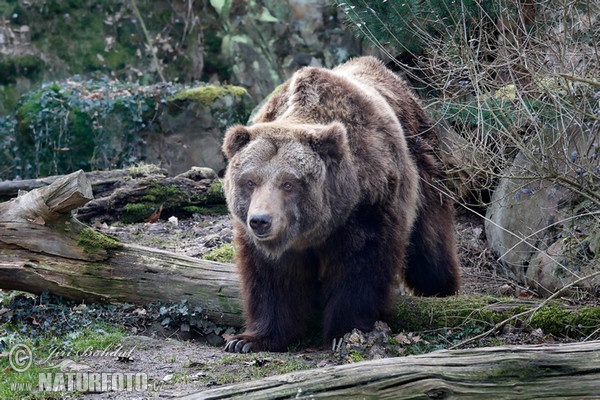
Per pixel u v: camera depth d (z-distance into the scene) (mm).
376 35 13852
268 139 10016
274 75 25500
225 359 9938
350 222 10461
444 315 10883
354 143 10602
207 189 17438
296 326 11016
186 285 11641
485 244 16062
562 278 12188
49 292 11547
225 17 25984
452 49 12070
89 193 11336
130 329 11359
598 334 10211
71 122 21391
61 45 25266
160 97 21750
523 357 7215
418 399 7008
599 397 7082
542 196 13438
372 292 10641
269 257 10617
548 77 11055
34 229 11406
